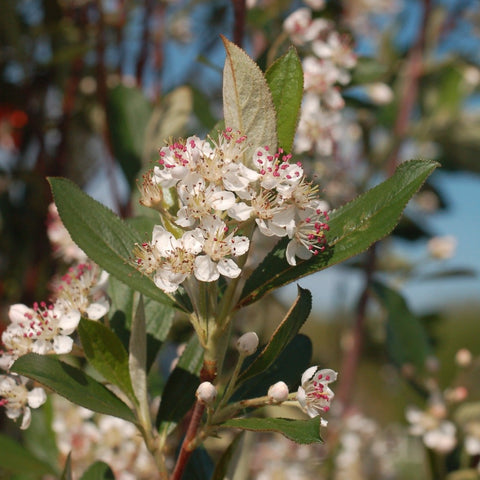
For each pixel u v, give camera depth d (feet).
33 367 0.60
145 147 1.04
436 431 1.09
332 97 1.01
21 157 1.33
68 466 0.67
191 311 0.64
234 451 0.67
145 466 0.93
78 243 0.63
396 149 1.34
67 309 0.67
